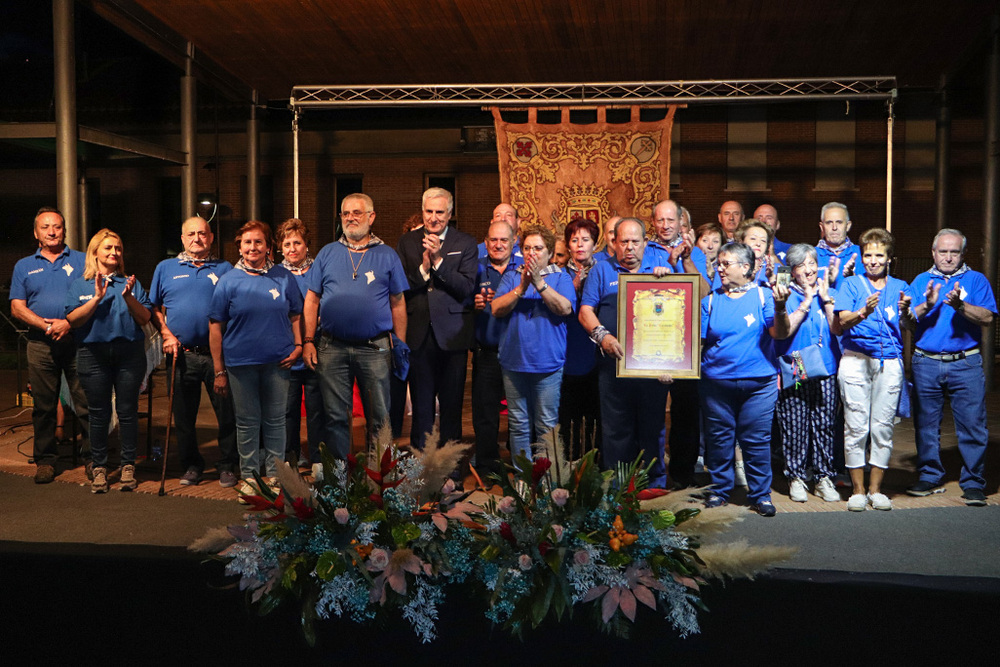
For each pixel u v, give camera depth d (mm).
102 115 11367
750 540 4129
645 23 10445
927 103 17250
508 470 2688
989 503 4887
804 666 2428
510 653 2424
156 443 6875
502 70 12734
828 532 4277
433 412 5285
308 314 5062
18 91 10852
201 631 2562
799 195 17844
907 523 4453
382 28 10680
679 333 4473
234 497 5121
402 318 5062
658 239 4961
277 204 19219
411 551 2395
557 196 11602
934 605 2379
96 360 5203
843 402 4836
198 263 5539
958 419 4977
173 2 9695
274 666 2520
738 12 10062
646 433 4684
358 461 2559
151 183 18219
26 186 18234
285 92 13914
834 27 10562
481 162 18719
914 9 9898
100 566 2621
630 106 10766
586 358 4980
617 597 2340
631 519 2461
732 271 4625
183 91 11477
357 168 19031
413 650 2443
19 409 9078
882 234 4914
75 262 5668
